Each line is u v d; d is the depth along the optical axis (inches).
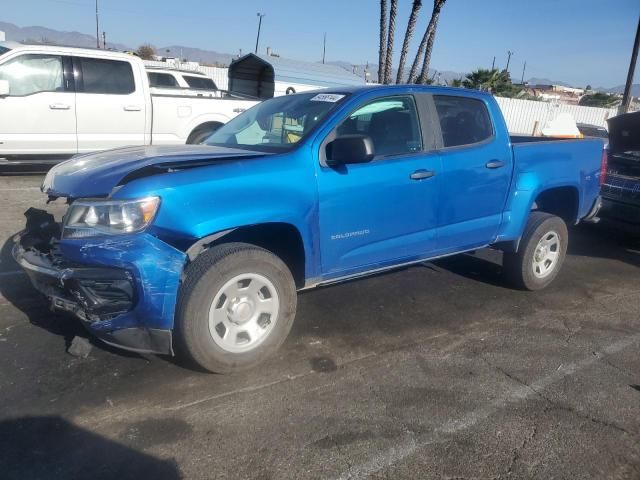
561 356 164.4
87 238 127.1
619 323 192.2
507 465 114.1
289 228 149.1
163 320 129.0
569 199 227.1
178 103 385.7
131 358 148.3
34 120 341.1
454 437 122.3
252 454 113.5
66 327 164.4
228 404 130.3
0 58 331.9
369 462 112.8
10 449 111.3
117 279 126.0
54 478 104.3
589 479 111.3
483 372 152.3
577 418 132.3
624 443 123.5
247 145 171.6
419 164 171.8
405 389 141.3
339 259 161.0
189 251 139.8
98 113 359.3
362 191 159.0
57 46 346.3
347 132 160.2
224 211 134.4
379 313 188.9
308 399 134.3
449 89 186.7
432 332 176.6
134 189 127.2
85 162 152.3
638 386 148.9
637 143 293.4
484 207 192.5
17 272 206.2
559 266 220.8
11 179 359.3
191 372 143.4
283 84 618.2
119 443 114.8
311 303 194.2
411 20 572.4
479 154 187.9
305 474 108.5
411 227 173.9
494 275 233.3
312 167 151.1
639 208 278.5
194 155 147.9
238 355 141.3
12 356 146.6
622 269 260.2
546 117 1187.3
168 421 122.8
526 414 132.8
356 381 143.9
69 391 132.3
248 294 141.5
